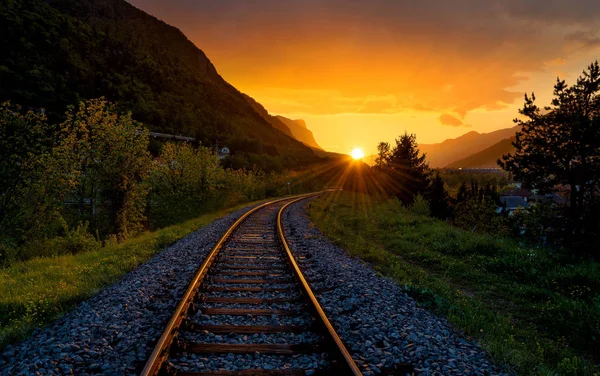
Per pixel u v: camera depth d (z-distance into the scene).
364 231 17.98
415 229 17.56
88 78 169.62
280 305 5.97
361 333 4.87
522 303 7.74
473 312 6.35
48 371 3.75
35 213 17.55
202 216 27.16
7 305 6.35
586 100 15.16
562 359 4.84
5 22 142.88
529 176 15.87
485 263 10.69
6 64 115.50
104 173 22.03
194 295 6.02
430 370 3.96
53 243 17.08
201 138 192.62
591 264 10.16
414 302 6.52
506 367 4.22
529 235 15.43
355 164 56.22
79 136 21.66
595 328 5.83
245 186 43.31
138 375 3.62
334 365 3.77
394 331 4.96
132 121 22.88
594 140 13.76
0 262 14.43
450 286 8.55
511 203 98.19
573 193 14.81
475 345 4.82
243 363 3.92
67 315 5.74
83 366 3.92
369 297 6.49
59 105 108.44
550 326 6.41
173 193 28.88
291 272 8.14
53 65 151.50
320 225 18.25
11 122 16.08
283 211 25.27
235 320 5.27
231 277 7.78
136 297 6.31
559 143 14.97
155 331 4.80
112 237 19.11
